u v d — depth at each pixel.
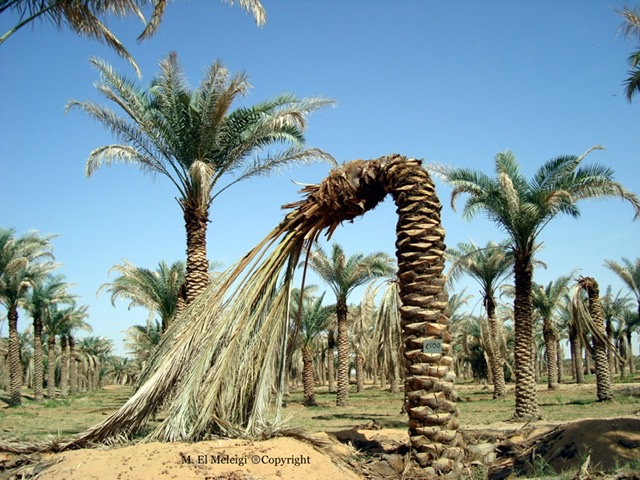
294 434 8.02
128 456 6.84
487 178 20.06
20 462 7.71
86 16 10.58
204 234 18.03
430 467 7.77
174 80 16.97
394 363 12.95
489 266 30.89
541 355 65.81
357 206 9.05
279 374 9.14
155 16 10.31
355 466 7.92
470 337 47.38
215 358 8.87
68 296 42.91
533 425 15.39
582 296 25.97
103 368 87.44
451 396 8.03
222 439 7.93
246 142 17.52
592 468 8.14
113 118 16.78
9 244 33.66
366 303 19.97
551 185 19.72
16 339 36.69
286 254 9.50
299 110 17.20
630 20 14.20
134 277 28.41
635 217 18.86
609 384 26.67
